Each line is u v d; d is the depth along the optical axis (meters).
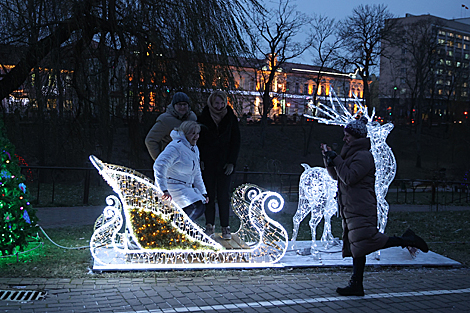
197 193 6.36
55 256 6.43
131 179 6.04
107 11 13.01
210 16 13.28
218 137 6.85
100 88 14.20
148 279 5.45
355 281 5.23
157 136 6.73
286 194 18.08
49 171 19.03
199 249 6.16
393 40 48.09
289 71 60.66
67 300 4.60
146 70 13.62
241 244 6.74
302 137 48.69
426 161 50.50
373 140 7.00
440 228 10.89
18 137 16.22
